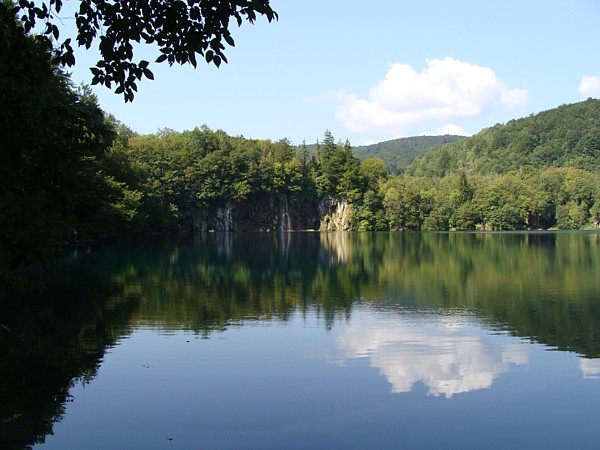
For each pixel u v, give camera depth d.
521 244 70.25
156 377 12.59
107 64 6.38
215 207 128.00
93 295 24.06
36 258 5.70
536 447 9.16
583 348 15.45
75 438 9.38
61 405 10.87
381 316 20.20
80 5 6.23
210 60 6.16
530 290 27.00
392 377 12.78
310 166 149.12
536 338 16.70
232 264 40.81
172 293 25.28
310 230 145.62
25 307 20.94
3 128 6.29
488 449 9.08
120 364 13.58
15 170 6.45
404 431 9.77
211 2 5.93
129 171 71.56
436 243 74.81
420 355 14.68
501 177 158.62
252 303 22.89
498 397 11.47
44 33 6.35
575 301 23.52
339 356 14.56
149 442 9.23
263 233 122.69
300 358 14.30
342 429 9.82
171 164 111.12
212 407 10.81
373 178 150.75
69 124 7.40
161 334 16.84
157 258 44.22
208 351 14.92
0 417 10.26
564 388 12.02
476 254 52.03
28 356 14.20
